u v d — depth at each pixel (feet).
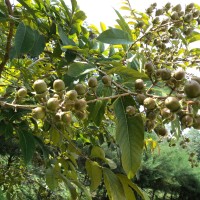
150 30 2.39
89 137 3.34
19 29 1.76
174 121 1.60
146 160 15.47
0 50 2.50
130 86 1.66
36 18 1.93
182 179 16.81
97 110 1.83
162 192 18.11
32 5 2.24
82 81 2.04
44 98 1.40
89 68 1.64
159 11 2.39
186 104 1.37
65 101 1.38
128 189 1.60
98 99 1.46
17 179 3.80
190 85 1.26
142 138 1.45
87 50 1.83
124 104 1.50
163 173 15.96
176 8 2.33
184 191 17.39
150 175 15.70
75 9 2.11
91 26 2.84
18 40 1.74
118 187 1.61
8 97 2.18
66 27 2.16
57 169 1.98
